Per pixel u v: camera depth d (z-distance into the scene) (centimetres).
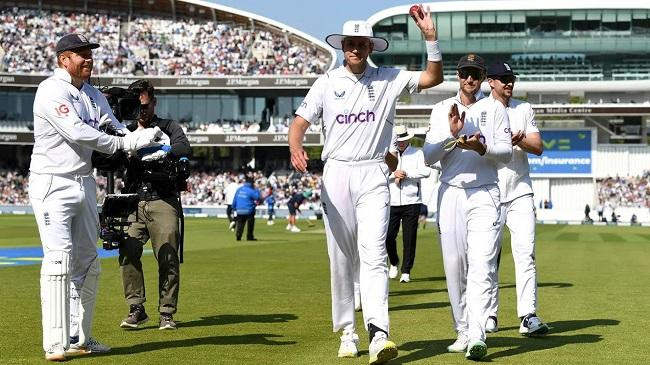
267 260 1805
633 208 5559
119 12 6469
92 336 760
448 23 6197
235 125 6244
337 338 794
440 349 744
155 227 839
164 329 841
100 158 734
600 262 1834
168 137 846
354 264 712
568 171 6050
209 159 6425
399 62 6234
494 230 725
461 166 730
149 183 838
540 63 6209
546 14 6128
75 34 689
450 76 6266
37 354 698
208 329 848
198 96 6294
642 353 725
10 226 3659
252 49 6412
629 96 6328
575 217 5750
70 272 680
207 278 1394
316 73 6297
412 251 1380
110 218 800
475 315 704
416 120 6397
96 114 705
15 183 5897
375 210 684
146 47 6272
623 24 6088
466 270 737
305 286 1271
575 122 6269
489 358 700
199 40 6400
